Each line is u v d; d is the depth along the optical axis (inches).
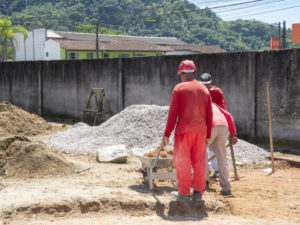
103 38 2381.9
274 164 334.3
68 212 202.8
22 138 309.0
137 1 4352.9
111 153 336.5
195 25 5152.6
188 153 212.7
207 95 215.3
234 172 287.0
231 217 204.4
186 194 214.7
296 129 375.9
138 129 397.4
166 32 4485.7
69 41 1939.0
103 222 192.1
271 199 236.2
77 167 302.7
